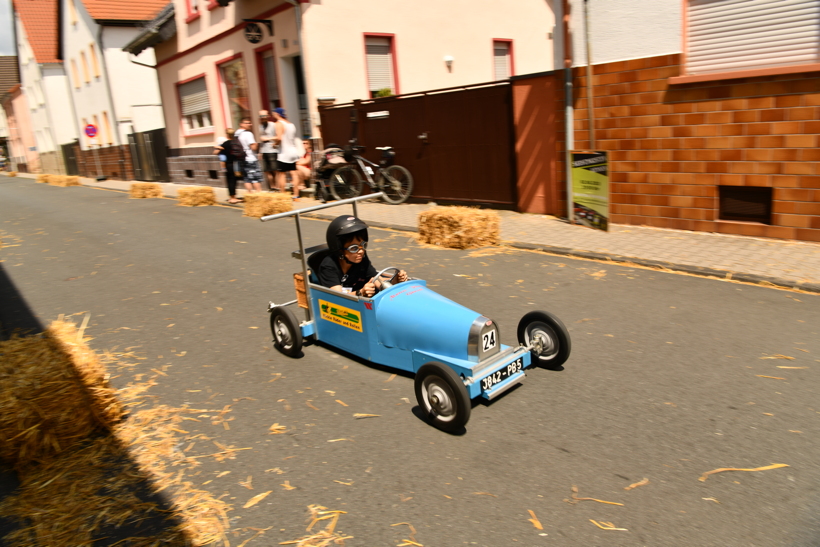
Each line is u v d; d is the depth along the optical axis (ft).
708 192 27.63
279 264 28.53
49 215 51.70
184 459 12.23
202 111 66.18
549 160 33.81
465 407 12.07
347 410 13.98
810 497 10.03
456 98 37.83
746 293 20.30
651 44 27.99
